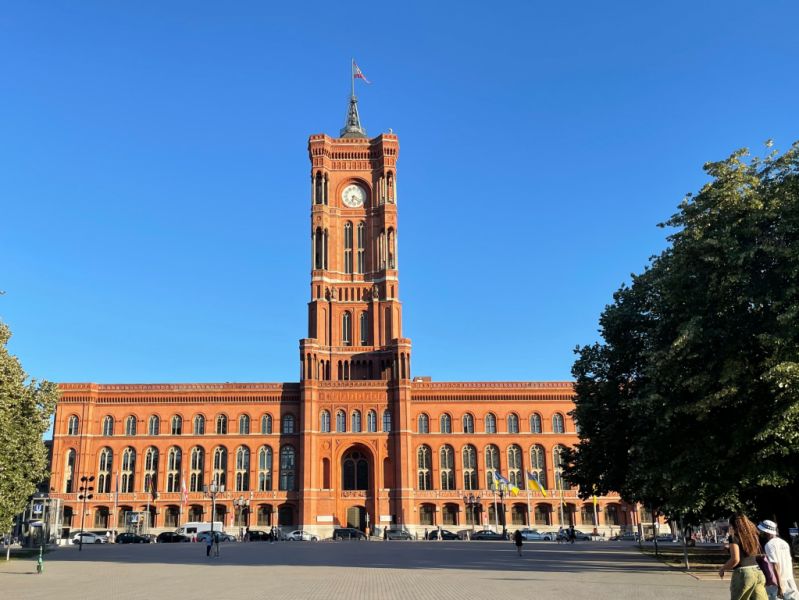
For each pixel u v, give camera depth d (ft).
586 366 191.01
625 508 396.78
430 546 272.51
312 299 437.58
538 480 400.67
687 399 135.85
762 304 124.36
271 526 385.50
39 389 207.31
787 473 121.08
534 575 134.82
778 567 54.60
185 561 189.47
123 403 408.46
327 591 110.52
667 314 148.56
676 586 112.57
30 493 201.77
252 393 409.08
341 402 402.11
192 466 400.88
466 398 409.90
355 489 397.60
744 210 131.13
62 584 127.54
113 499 390.21
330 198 463.42
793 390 114.52
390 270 444.14
